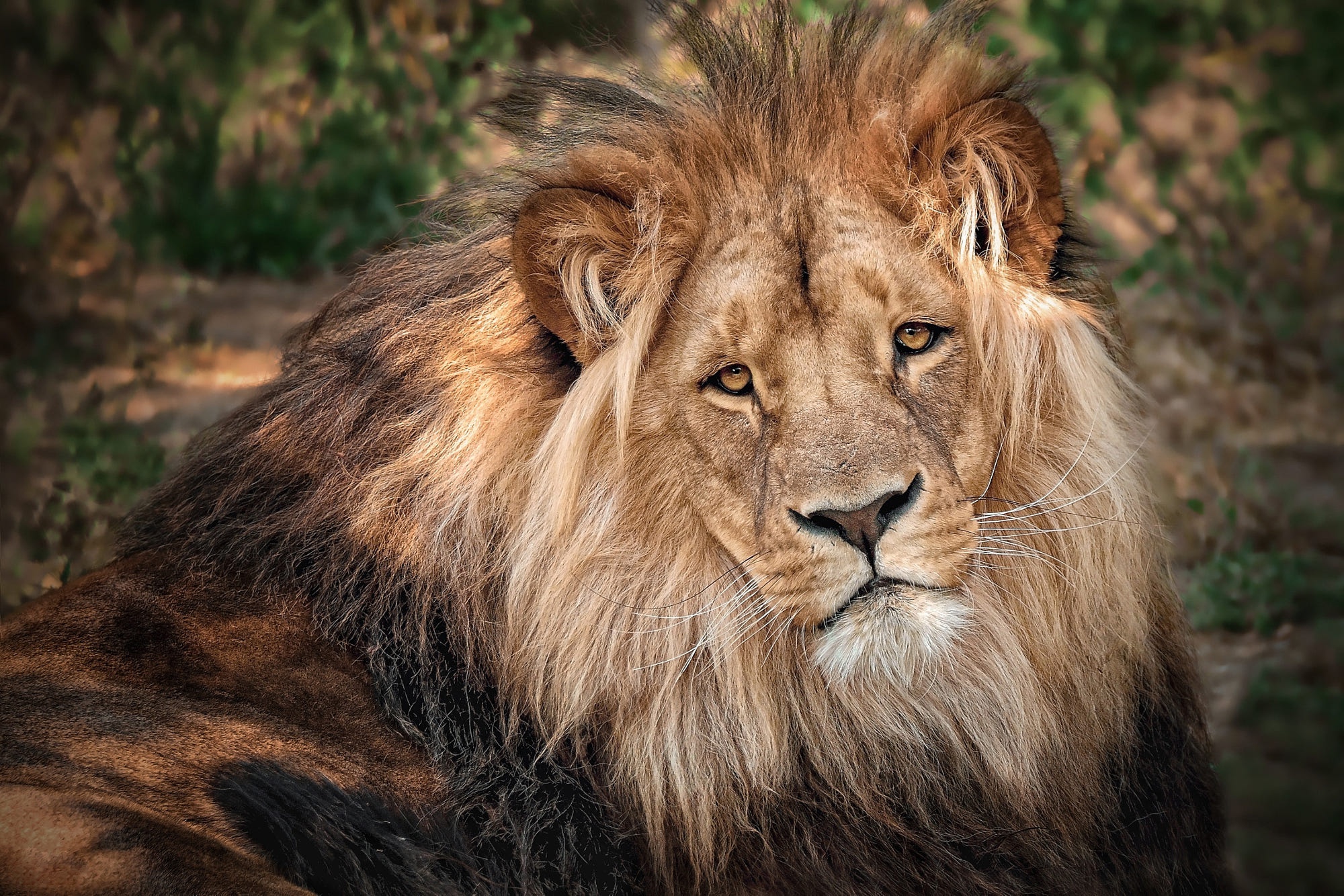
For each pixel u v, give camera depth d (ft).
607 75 23.81
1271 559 37.06
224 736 20.48
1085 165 54.44
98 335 49.93
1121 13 57.47
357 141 60.29
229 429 24.70
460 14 63.31
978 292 20.61
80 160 58.90
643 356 21.12
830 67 21.62
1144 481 22.26
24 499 39.19
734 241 20.59
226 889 17.95
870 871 21.62
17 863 17.51
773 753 21.38
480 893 20.99
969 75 21.42
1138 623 21.80
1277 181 54.90
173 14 62.08
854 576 19.99
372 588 22.18
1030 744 21.70
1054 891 21.97
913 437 20.01
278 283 56.80
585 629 21.16
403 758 21.50
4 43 59.57
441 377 21.95
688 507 21.33
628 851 21.65
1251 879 26.96
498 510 21.54
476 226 23.94
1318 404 44.93
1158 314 49.70
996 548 21.30
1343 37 56.95
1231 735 31.63
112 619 21.72
